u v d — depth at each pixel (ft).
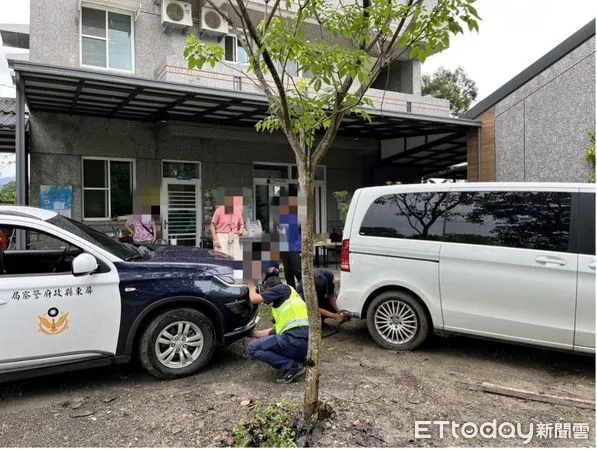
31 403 12.14
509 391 12.32
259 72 10.43
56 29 33.32
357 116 30.55
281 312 13.66
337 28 10.46
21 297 11.85
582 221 13.50
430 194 15.81
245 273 14.99
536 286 13.80
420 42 9.77
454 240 15.10
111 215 33.50
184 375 13.67
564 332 13.50
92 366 12.71
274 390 12.66
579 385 13.14
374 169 45.21
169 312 13.46
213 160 37.11
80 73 22.74
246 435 10.00
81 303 12.44
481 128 35.22
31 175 30.76
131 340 12.99
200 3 37.83
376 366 14.51
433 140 40.19
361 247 16.63
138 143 34.04
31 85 24.23
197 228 36.37
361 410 11.34
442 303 15.20
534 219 14.14
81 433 10.47
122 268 13.14
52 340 12.14
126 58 35.99
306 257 10.41
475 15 9.09
